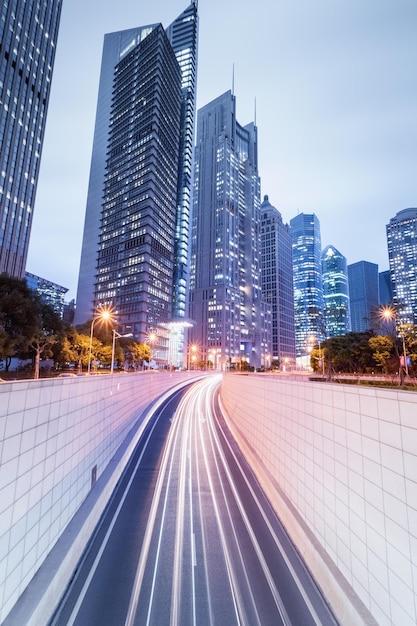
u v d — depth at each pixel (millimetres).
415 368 45062
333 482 10891
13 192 88688
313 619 9688
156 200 143875
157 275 142500
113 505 17203
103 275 152625
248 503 17625
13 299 37594
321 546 11609
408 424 7348
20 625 7652
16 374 57344
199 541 13906
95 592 10711
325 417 11758
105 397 20500
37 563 9812
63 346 52312
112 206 156375
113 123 168250
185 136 170875
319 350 69688
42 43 102250
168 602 10352
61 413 12031
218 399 62156
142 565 12195
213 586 11125
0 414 7758
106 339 73188
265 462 21531
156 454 26703
